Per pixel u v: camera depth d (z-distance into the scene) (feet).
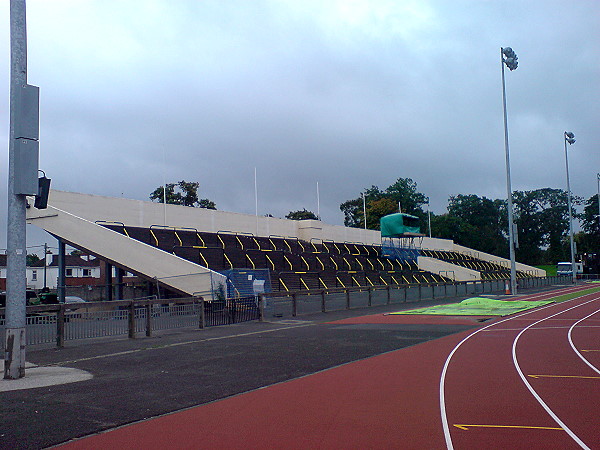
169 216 152.05
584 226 394.52
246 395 33.63
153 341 60.95
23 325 39.63
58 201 127.44
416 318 91.09
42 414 28.94
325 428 26.12
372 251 231.09
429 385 36.11
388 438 24.41
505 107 147.54
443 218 365.81
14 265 39.34
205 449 23.15
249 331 71.82
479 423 26.73
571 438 24.13
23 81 39.88
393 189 360.48
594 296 149.28
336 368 43.14
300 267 168.35
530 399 31.71
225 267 141.28
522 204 414.82
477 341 59.41
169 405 30.99
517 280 186.80
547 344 55.88
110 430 26.16
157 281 113.80
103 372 41.75
